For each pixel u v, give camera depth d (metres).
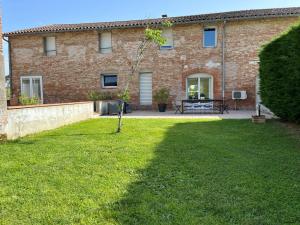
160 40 9.74
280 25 16.41
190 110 16.02
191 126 9.63
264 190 3.83
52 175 4.56
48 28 19.44
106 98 17.84
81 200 3.60
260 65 11.12
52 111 9.68
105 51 18.72
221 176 4.40
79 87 18.95
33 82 19.70
